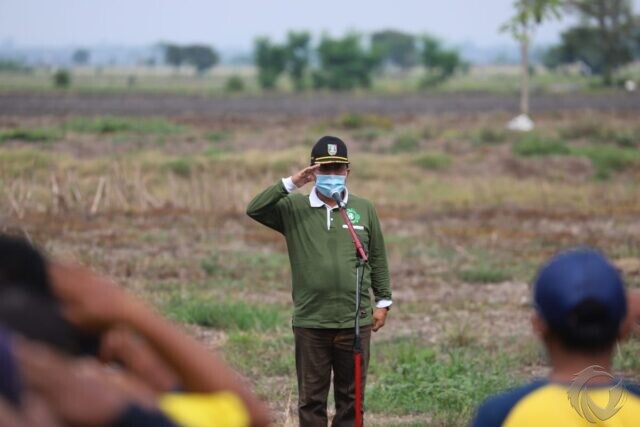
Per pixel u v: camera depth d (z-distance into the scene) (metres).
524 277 35.44
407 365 22.48
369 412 20.52
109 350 4.58
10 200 44.09
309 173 15.01
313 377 15.30
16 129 82.94
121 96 154.38
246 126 96.94
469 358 23.91
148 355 4.59
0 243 4.55
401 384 21.22
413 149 75.19
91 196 49.78
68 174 49.34
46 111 113.12
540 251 40.12
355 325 15.03
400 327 28.28
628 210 50.66
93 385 4.14
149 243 40.28
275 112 118.25
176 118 104.94
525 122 90.69
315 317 15.12
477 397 20.42
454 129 92.62
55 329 4.34
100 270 34.59
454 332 26.20
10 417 3.88
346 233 15.16
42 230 41.47
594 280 5.94
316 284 15.05
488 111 119.06
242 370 23.06
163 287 32.44
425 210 50.56
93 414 4.10
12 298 4.34
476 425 6.17
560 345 6.06
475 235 43.66
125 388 4.43
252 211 15.16
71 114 108.56
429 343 26.17
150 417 4.27
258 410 4.76
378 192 55.59
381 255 15.61
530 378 22.80
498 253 39.72
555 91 183.12
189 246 40.03
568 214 49.28
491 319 29.23
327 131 89.88
